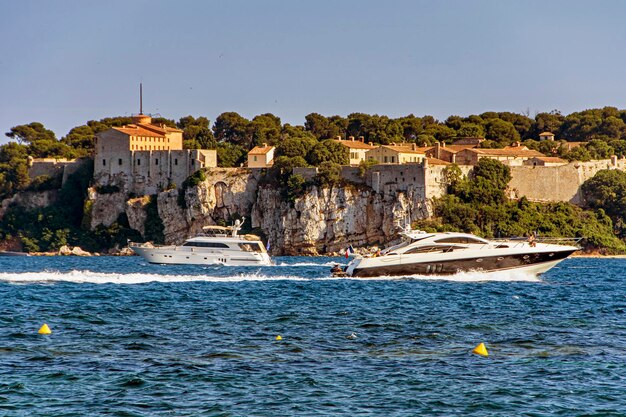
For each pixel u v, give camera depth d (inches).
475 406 3609.7
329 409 3558.1
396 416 3489.2
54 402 3587.6
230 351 4475.9
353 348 4579.2
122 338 4785.9
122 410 3506.4
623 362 4296.3
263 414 3489.2
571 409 3582.7
